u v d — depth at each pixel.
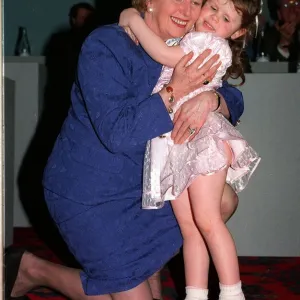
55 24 6.45
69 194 2.08
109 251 2.09
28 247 3.89
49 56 5.09
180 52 2.03
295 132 3.51
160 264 2.15
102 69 2.00
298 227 3.53
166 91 1.98
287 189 3.52
